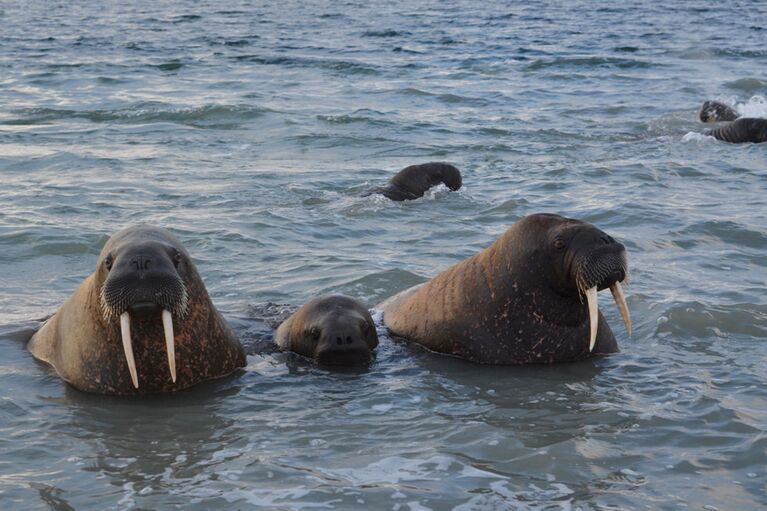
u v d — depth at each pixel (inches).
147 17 2437.3
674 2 2901.1
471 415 288.0
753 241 510.6
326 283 444.8
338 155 798.5
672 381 315.9
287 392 310.7
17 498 229.5
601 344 348.8
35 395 304.7
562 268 329.7
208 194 635.5
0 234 511.5
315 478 240.7
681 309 384.8
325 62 1462.8
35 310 401.7
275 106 1035.3
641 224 547.5
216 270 466.0
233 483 237.9
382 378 326.3
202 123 931.3
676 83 1296.8
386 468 246.8
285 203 615.5
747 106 1124.5
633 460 251.4
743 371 324.5
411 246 519.2
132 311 275.3
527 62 1477.6
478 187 673.6
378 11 2632.9
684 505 225.6
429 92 1173.1
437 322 358.6
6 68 1349.7
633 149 820.0
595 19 2293.3
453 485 236.5
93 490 234.2
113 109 1005.2
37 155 759.1
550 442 264.4
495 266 348.5
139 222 550.6
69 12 2618.1
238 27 2119.8
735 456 252.7
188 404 298.4
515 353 343.3
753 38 1865.2
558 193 644.7
